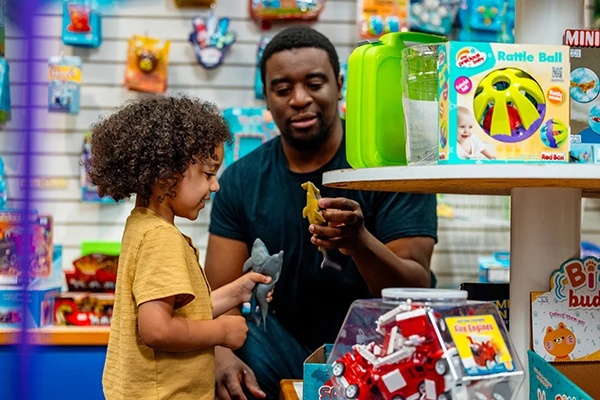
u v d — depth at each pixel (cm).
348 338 110
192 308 150
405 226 208
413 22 330
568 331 125
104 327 270
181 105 156
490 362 99
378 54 128
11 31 324
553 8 131
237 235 222
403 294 105
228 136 166
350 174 115
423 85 119
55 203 342
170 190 152
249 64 352
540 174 97
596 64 115
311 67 208
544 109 106
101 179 155
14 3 226
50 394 262
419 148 120
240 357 208
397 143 129
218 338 149
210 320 152
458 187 130
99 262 280
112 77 346
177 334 140
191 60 351
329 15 351
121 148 149
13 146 332
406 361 99
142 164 148
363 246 171
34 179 333
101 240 344
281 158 224
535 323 125
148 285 140
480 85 105
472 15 331
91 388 264
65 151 343
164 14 350
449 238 355
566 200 128
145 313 138
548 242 127
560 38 131
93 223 344
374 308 107
